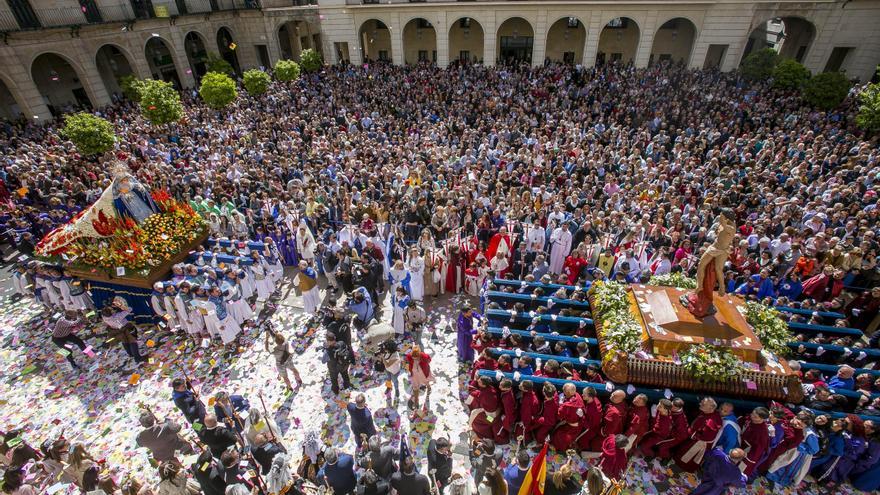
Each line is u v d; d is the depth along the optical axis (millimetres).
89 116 17531
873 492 6727
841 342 8219
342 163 16922
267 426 6660
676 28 34344
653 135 20188
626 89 25484
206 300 9344
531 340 8430
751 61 26703
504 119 22078
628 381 7332
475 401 7363
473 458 6676
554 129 20875
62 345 9188
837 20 27891
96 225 10469
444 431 7781
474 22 37781
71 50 26141
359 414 6672
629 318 7980
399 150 17516
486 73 29750
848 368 7270
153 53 33062
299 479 5816
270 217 12500
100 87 28031
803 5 28094
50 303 10852
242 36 38375
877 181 13227
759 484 6941
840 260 10234
